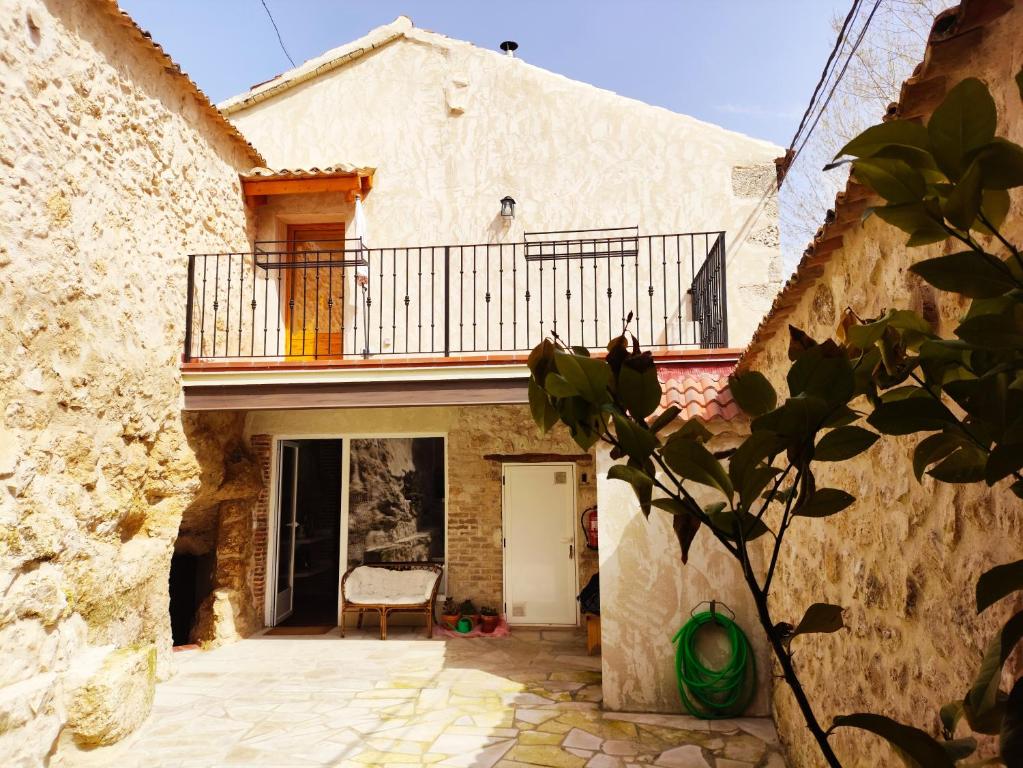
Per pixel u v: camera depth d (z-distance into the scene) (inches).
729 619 191.3
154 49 210.2
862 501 100.3
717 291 250.1
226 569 288.2
